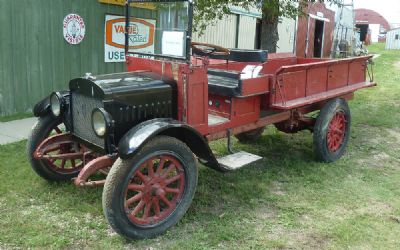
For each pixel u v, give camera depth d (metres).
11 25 6.78
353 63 5.93
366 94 10.45
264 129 6.73
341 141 5.65
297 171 5.12
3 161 4.96
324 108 5.32
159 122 3.46
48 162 4.34
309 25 18.86
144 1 4.14
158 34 4.05
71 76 7.77
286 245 3.50
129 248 3.38
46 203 4.03
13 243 3.36
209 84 4.41
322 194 4.50
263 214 4.02
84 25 7.79
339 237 3.64
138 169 3.39
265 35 8.34
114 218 3.32
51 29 7.29
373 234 3.70
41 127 4.27
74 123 4.05
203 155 3.88
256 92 4.40
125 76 3.91
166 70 3.97
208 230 3.67
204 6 7.48
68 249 3.33
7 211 3.85
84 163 4.39
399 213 4.09
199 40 11.27
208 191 4.44
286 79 4.70
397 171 5.29
